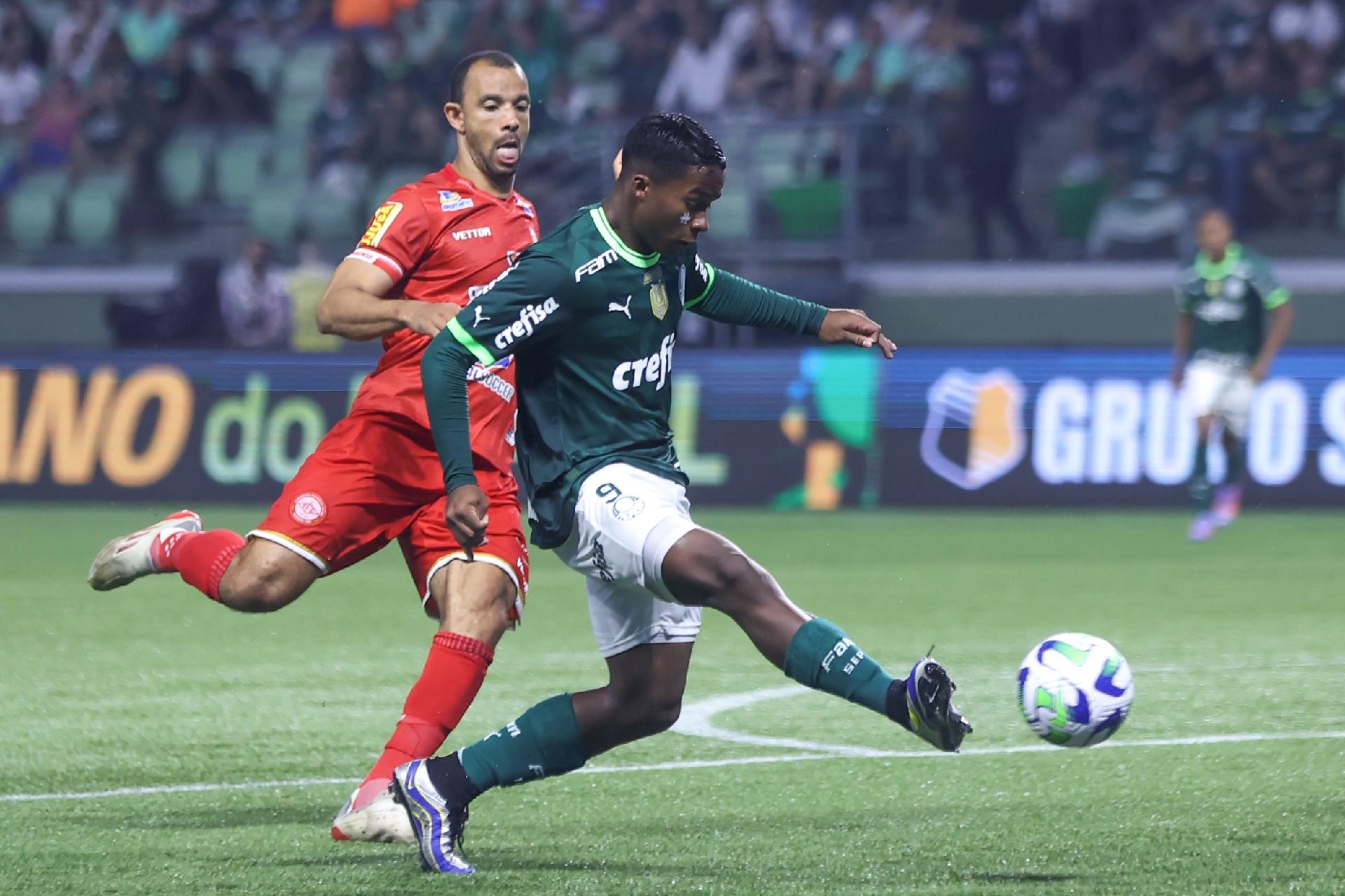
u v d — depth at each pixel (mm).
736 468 54125
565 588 37156
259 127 70438
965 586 35844
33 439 56656
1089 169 63969
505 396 16797
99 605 34250
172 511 53594
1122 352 52250
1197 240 45625
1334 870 14094
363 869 14430
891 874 14070
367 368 54844
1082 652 14195
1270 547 42656
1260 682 24250
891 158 63312
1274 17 66625
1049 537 45531
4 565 40938
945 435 53094
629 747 20016
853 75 65000
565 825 16172
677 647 14594
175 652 28312
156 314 59500
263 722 22047
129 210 69125
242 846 15391
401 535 17172
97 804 17266
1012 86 61906
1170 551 42125
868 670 13258
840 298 60812
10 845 15430
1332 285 58375
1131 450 51969
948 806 16906
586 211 14500
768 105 65500
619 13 71375
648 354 14445
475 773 14414
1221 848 14938
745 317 16000
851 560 40656
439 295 16891
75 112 71062
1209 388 44625
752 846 15211
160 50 74812
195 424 55688
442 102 66875
